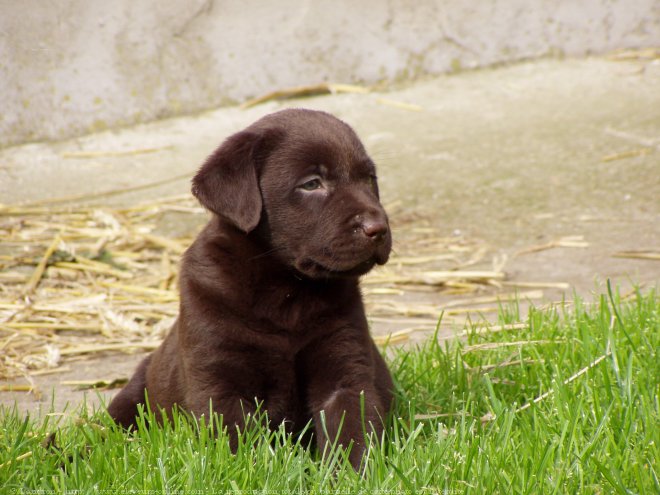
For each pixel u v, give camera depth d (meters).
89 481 5.84
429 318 10.65
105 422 6.90
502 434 6.07
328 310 6.91
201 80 18.19
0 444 6.68
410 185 15.09
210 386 6.77
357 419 6.61
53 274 12.11
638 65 19.52
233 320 6.75
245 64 18.48
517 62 20.08
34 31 16.88
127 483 5.72
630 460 5.70
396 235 13.48
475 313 10.68
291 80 18.83
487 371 7.63
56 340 10.27
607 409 6.27
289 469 5.83
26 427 6.70
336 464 6.28
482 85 19.14
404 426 6.55
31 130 17.05
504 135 16.78
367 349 7.01
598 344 7.38
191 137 17.30
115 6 17.36
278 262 6.94
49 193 15.16
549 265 12.09
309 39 18.81
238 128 17.58
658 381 6.88
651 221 13.31
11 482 6.02
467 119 17.61
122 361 9.73
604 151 15.75
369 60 19.23
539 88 18.84
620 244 12.59
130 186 15.31
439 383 7.66
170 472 5.88
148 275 12.21
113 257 12.68
